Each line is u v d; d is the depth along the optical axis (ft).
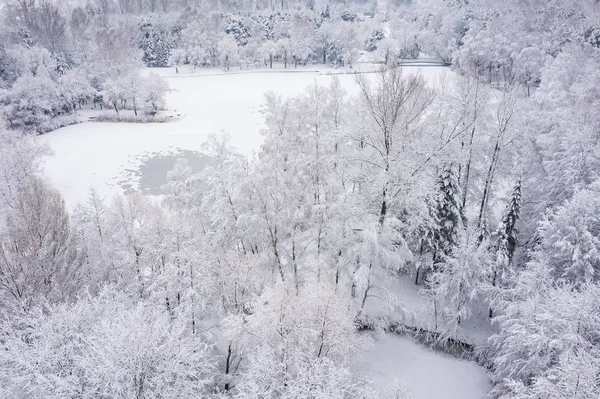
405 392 49.49
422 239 77.56
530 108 110.52
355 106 77.15
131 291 62.03
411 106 70.18
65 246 56.29
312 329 52.24
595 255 56.85
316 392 44.21
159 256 62.49
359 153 67.10
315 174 64.95
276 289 53.01
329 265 66.33
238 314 57.93
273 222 63.31
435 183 72.74
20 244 51.13
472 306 75.05
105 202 122.62
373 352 67.67
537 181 87.35
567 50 157.28
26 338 49.49
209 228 74.28
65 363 44.37
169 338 45.68
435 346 69.97
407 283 83.30
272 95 74.23
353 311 61.21
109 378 41.09
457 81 86.58
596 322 46.91
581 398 39.47
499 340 59.57
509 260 70.03
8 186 94.32
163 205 78.95
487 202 86.99
